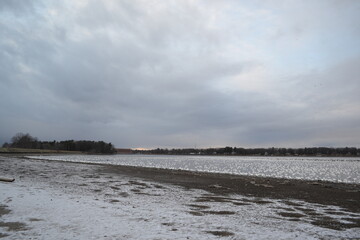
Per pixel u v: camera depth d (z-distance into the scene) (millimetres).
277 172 55125
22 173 33062
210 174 41188
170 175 37438
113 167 53250
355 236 10117
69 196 16766
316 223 12203
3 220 10484
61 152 186250
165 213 12938
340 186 28688
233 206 15984
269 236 9641
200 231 9977
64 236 8852
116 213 12352
